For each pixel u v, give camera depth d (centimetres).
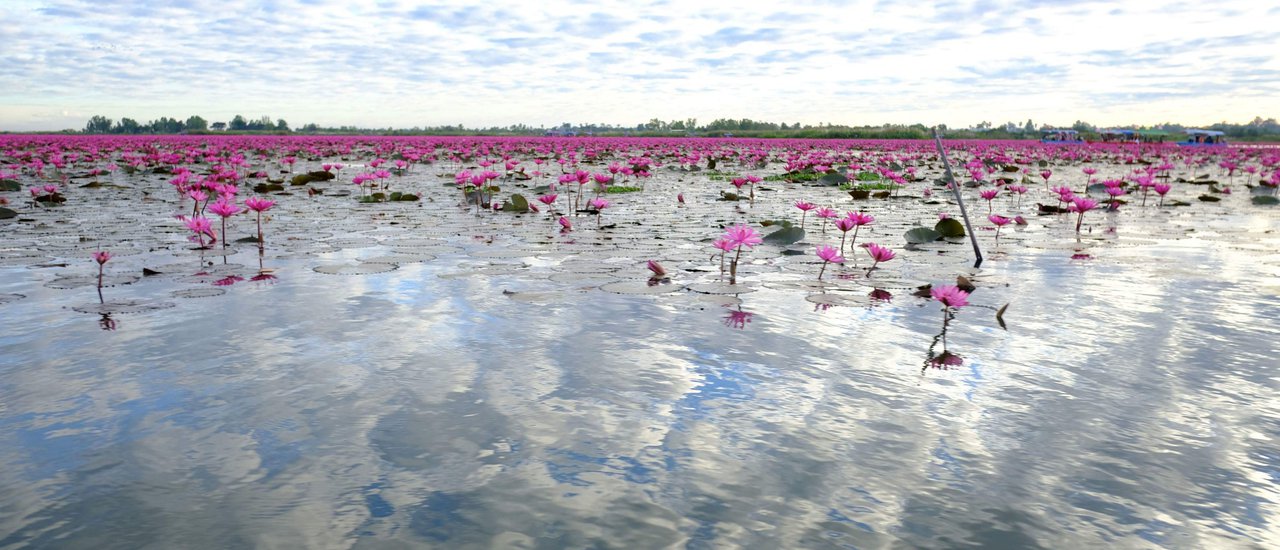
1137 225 680
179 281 381
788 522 150
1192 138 5078
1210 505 158
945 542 143
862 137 5491
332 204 845
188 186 893
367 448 182
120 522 149
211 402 211
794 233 532
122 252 476
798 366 246
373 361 249
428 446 183
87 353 256
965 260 470
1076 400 217
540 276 400
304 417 201
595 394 219
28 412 203
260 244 495
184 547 140
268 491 161
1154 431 195
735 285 377
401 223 657
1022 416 204
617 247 514
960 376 237
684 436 190
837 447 184
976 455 180
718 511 154
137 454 179
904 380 233
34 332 281
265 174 1205
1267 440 189
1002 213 801
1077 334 287
